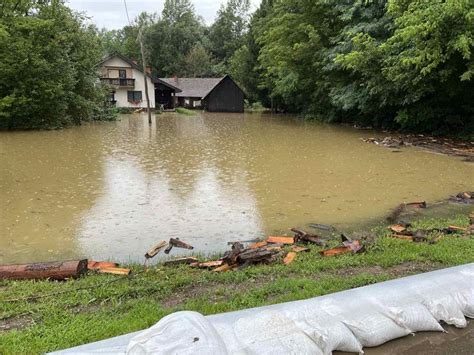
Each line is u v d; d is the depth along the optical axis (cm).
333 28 2369
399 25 1487
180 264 448
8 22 1956
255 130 2078
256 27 4109
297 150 1361
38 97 2028
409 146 1430
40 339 282
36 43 2044
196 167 1064
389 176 950
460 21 1259
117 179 919
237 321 251
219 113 3897
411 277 319
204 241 546
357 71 1884
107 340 238
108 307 338
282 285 368
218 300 347
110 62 4041
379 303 280
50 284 387
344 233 568
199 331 216
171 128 2227
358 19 1917
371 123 2159
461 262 414
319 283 371
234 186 853
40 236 564
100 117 2730
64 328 297
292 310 268
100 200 744
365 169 1034
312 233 573
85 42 2480
